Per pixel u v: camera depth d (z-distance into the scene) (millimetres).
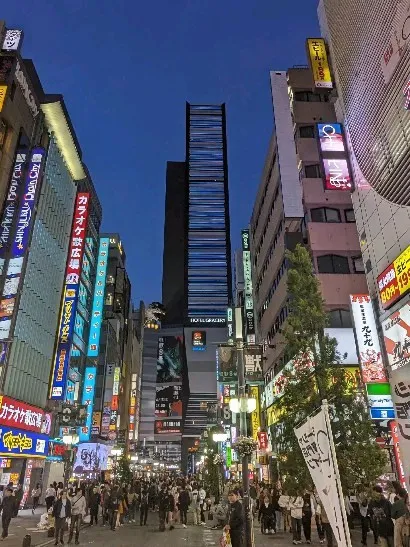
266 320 49094
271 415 41469
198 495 25766
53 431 38156
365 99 28938
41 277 36906
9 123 33562
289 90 42469
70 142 42969
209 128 166875
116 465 50156
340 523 4859
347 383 16172
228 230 147125
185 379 122250
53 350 38750
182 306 146750
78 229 44219
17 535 17875
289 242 37844
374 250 27609
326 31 38188
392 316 24922
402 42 24156
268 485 26109
